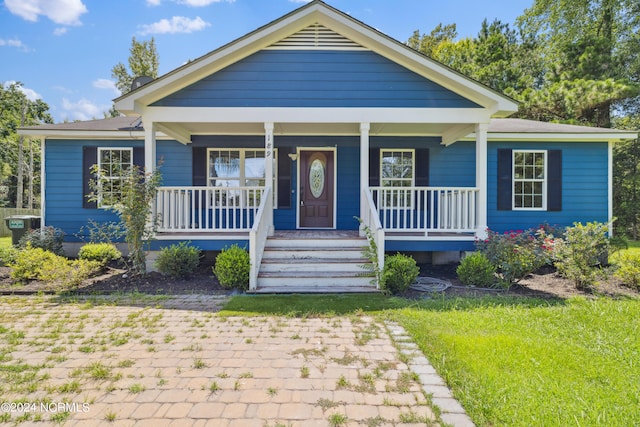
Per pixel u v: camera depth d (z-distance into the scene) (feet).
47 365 9.84
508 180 28.55
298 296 17.25
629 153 54.85
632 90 42.65
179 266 20.30
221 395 8.32
